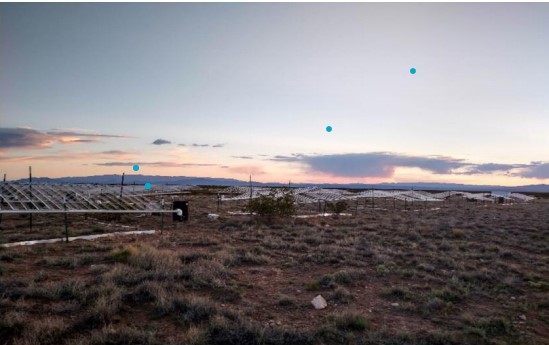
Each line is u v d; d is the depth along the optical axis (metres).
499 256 15.60
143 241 16.69
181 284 9.35
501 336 7.42
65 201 17.72
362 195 43.88
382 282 11.18
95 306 7.41
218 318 7.02
